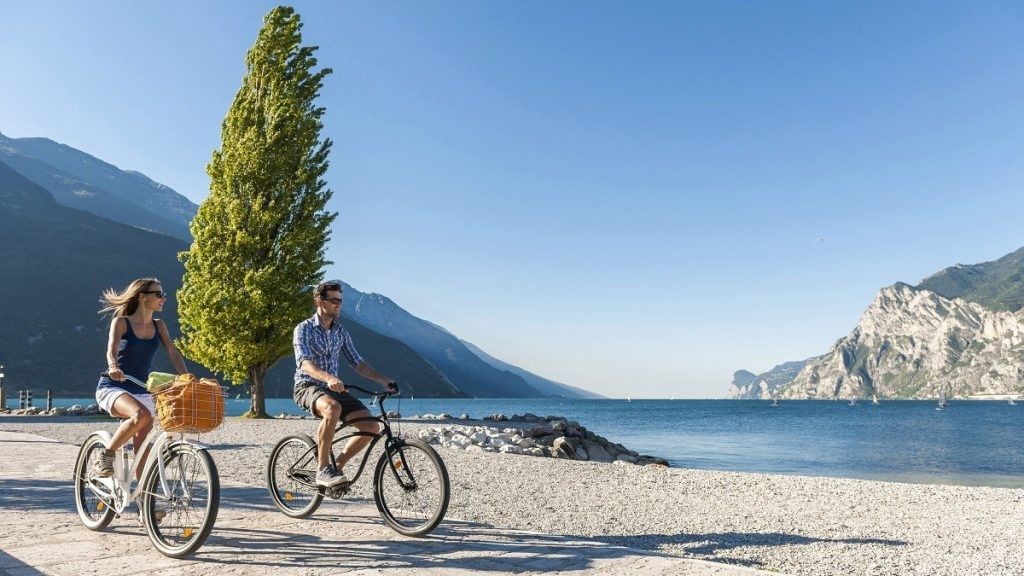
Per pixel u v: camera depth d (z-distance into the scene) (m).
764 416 102.94
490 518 7.14
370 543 5.16
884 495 9.24
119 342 5.36
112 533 5.41
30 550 4.81
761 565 5.39
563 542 5.32
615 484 9.93
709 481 10.44
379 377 6.00
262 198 24.67
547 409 134.75
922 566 5.38
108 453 5.39
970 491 9.56
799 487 9.86
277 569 4.39
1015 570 5.27
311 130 25.80
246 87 26.44
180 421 4.62
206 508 4.64
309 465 6.04
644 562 4.70
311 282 25.39
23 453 11.46
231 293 23.80
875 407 196.38
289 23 26.17
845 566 5.36
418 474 5.58
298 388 5.91
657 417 90.44
